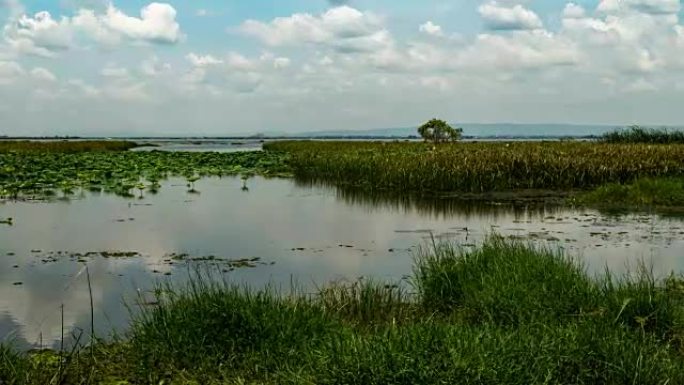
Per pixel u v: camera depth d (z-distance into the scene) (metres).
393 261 9.52
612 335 5.13
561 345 4.99
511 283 6.38
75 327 6.46
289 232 12.16
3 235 11.58
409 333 4.71
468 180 19.66
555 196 17.98
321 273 8.76
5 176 22.73
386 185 21.14
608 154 21.47
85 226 12.67
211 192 19.84
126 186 20.14
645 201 15.98
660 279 7.98
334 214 14.79
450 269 7.17
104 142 69.56
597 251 10.06
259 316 5.51
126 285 8.10
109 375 5.09
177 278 8.45
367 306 6.53
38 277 8.50
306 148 41.16
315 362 4.72
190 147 73.94
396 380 4.24
